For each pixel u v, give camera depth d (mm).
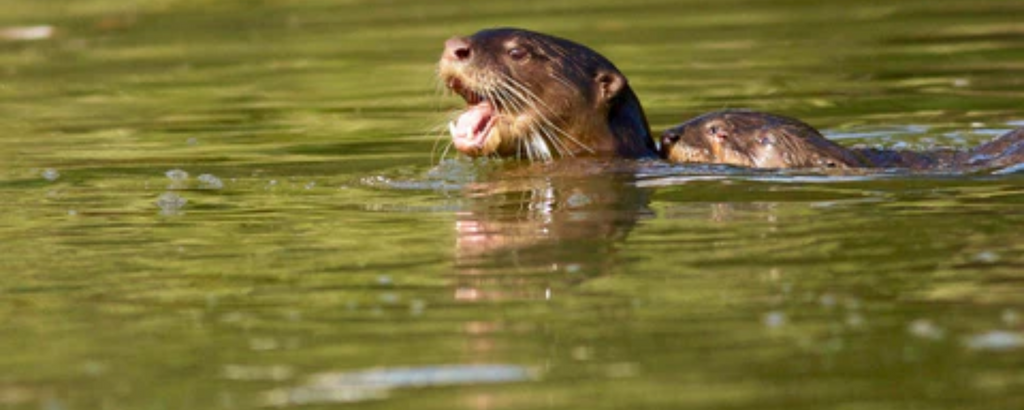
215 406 16859
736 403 16344
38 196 30594
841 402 16250
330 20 62375
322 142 37344
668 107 41938
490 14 61500
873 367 17281
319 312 20484
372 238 25219
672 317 19562
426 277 22203
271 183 31594
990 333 18266
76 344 19375
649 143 34812
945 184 28188
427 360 18203
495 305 20516
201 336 19547
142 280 22656
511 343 18750
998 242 22844
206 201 29500
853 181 28906
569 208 27188
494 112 33031
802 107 41531
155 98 45844
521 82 32594
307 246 24719
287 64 51750
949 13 58500
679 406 16328
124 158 35625
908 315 19156
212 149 36719
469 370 17766
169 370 18188
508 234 25047
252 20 63094
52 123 41719
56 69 52594
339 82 47656
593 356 18125
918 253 22391
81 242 25641
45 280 22859
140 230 26594
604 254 23266
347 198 29359
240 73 50438
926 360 17438
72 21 64625
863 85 44562
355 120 40719
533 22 58969
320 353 18625
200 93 46500
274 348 18922
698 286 21031
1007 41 51312
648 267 22281
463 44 32406
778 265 22031
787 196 27625
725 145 32500
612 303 20375
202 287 22109
